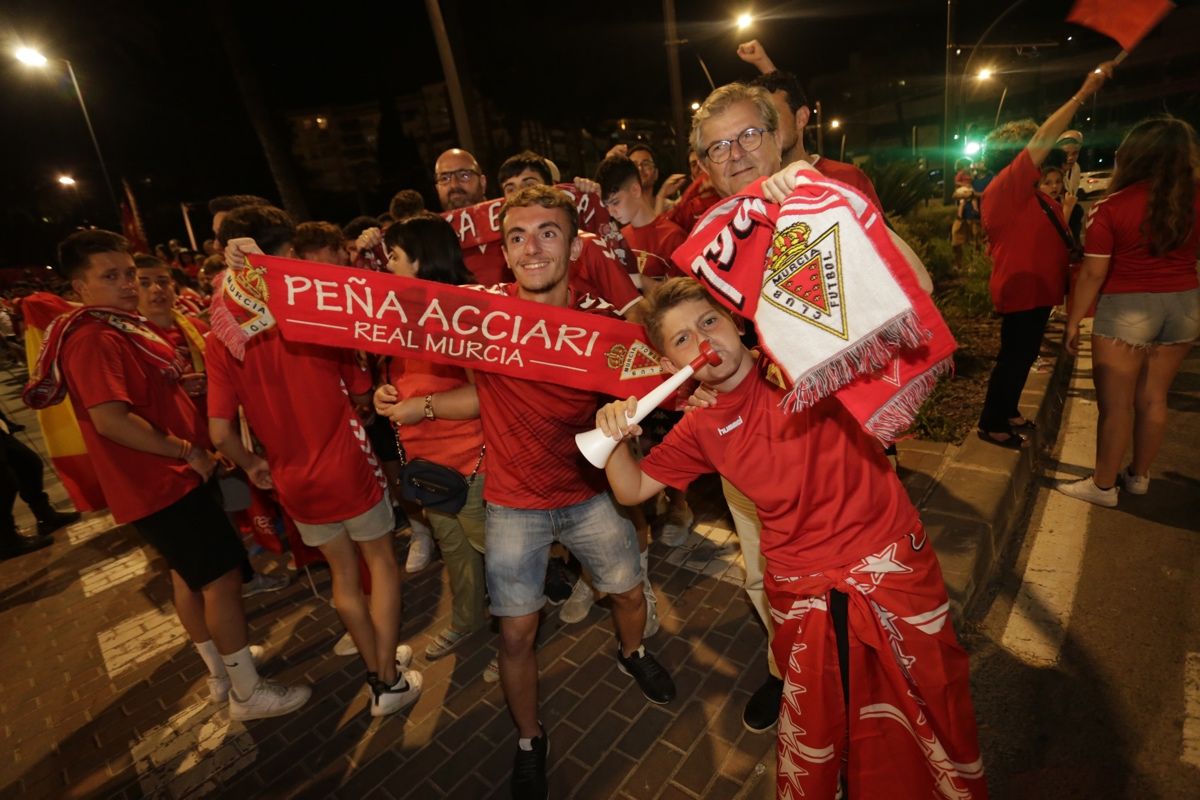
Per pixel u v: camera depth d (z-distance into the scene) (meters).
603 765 2.31
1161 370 3.17
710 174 1.88
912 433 3.98
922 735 1.57
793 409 1.32
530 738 2.26
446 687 2.84
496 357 2.15
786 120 2.61
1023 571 2.96
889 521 1.58
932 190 8.59
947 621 1.61
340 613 2.60
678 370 1.64
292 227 2.56
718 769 2.22
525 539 2.20
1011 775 2.06
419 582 3.71
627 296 2.68
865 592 1.55
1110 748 2.09
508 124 16.27
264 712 2.81
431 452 2.70
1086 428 4.25
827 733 1.59
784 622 1.66
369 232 3.12
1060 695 2.30
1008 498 3.24
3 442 5.00
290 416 2.34
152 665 3.39
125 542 4.94
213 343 2.38
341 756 2.57
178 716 2.96
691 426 1.69
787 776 1.66
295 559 3.27
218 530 2.65
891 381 1.32
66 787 2.68
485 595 3.18
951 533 2.93
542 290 2.16
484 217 3.18
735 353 1.58
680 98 10.32
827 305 1.27
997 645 2.56
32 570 4.75
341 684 2.99
